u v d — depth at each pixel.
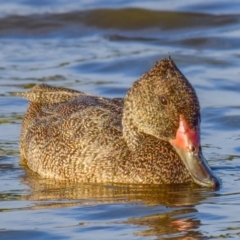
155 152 33.78
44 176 35.44
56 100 38.84
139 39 59.03
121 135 34.31
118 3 65.44
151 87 33.09
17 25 61.22
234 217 29.66
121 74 51.47
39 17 62.28
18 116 43.78
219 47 56.47
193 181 33.84
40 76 51.09
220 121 42.47
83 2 66.19
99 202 31.61
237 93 47.78
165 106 32.81
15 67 53.03
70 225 29.12
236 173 35.19
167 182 33.66
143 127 33.56
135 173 33.72
